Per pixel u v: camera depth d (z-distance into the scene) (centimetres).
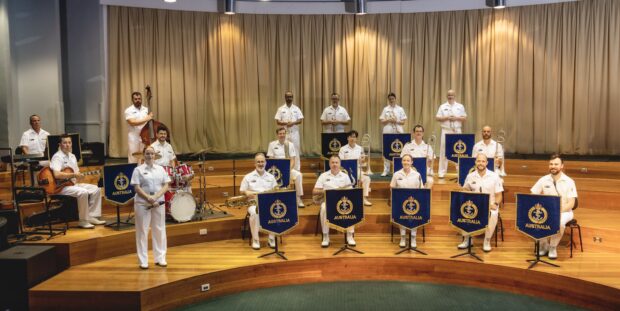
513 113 1117
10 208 704
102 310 588
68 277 628
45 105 1026
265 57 1171
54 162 727
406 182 767
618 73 1044
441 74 1153
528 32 1098
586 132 1071
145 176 658
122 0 1074
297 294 652
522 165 996
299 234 806
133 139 869
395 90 1170
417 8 1153
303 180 958
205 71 1150
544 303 618
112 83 1078
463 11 1136
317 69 1180
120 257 704
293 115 1026
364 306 612
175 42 1121
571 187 704
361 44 1170
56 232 705
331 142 937
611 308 584
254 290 668
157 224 664
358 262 701
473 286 673
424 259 692
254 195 755
